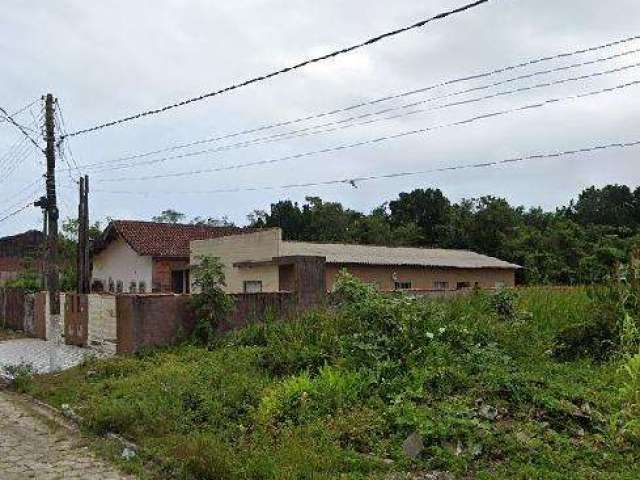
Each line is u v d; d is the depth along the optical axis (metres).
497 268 31.69
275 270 22.16
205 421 9.00
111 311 16.30
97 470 7.87
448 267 28.72
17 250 52.47
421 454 7.18
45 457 8.46
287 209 52.81
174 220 60.84
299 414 8.52
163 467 7.70
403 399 8.73
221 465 7.04
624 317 11.77
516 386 8.88
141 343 14.84
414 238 50.75
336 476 6.66
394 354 10.67
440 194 54.62
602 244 37.31
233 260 24.80
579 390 8.98
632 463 6.69
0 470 7.89
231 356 12.51
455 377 9.43
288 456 7.13
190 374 11.44
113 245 33.94
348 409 8.60
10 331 25.66
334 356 10.81
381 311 12.20
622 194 55.12
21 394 12.80
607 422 7.84
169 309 15.27
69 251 37.25
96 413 9.78
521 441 7.23
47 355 17.72
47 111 15.48
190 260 27.80
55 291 14.88
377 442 7.57
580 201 57.91
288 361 11.05
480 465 6.82
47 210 15.30
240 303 16.30
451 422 7.67
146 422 9.16
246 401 9.48
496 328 12.56
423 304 13.32
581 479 6.24
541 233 44.00
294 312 15.84
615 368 10.34
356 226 51.38
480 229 46.66
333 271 24.41
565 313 14.48
